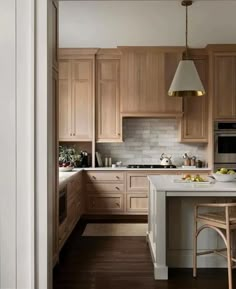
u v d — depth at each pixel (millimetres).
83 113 5977
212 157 5789
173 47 5828
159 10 4066
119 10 4059
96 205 5844
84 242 4383
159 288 2963
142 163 6395
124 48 5832
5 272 2238
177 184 3451
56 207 3381
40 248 2217
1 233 2242
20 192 2240
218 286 3010
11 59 2230
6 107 2236
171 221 3473
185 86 3760
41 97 2209
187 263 3484
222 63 5781
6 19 2225
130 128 6387
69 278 3176
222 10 4082
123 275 3260
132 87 5910
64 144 6422
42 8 2203
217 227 3021
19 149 2236
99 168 5859
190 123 6000
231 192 3156
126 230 5004
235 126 5781
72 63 5957
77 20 4402
